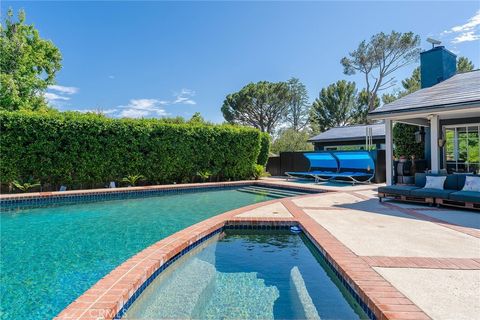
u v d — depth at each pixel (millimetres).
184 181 16031
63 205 10625
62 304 3641
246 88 38375
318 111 38656
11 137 11430
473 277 3438
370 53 33031
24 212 9367
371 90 35250
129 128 13961
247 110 39000
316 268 4699
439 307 2752
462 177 8320
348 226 5938
